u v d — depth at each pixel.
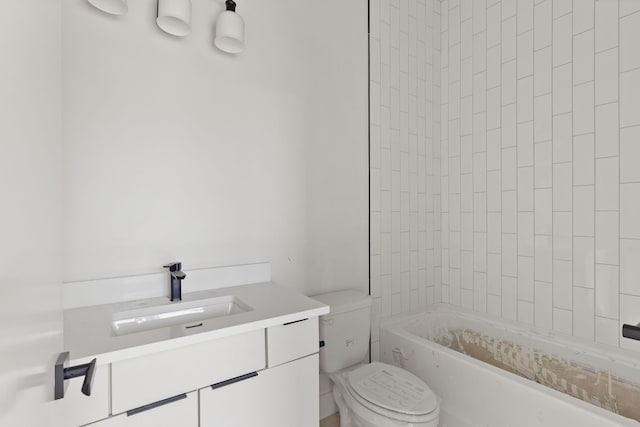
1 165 0.25
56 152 0.49
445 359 1.64
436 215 2.45
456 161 2.37
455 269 2.38
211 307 1.30
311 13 1.79
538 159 1.92
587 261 1.73
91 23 1.19
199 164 1.44
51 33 0.45
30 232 0.33
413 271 2.29
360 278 2.02
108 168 1.23
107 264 1.24
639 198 1.55
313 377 1.19
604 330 1.67
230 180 1.53
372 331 2.05
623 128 1.60
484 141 2.20
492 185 2.15
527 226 1.97
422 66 2.36
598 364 1.57
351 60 1.97
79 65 1.17
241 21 1.40
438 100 2.46
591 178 1.71
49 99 0.43
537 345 1.80
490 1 2.15
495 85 2.13
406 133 2.26
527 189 1.97
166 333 0.92
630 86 1.58
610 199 1.64
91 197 1.20
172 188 1.38
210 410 0.96
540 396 1.29
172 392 0.89
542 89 1.90
